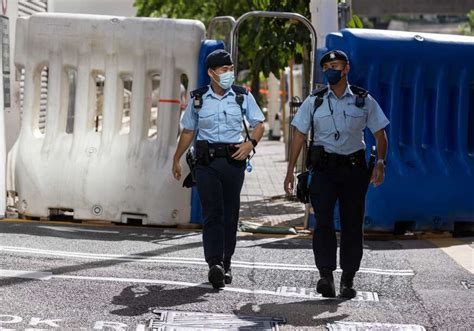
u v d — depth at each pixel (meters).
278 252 29.48
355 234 22.86
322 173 22.69
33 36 35.75
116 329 18.95
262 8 44.62
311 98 22.81
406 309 21.70
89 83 35.50
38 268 24.94
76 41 35.31
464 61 34.44
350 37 33.31
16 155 35.88
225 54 23.64
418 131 34.53
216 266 23.08
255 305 21.64
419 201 33.94
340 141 22.61
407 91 34.47
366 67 33.41
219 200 23.47
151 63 34.78
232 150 23.52
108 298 21.77
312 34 35.09
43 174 35.31
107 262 26.39
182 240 31.59
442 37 34.59
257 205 44.44
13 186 36.06
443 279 25.52
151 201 34.56
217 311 20.89
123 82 35.66
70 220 36.06
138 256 27.78
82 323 19.31
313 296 23.08
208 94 23.77
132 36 34.81
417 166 34.19
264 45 45.34
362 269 26.62
